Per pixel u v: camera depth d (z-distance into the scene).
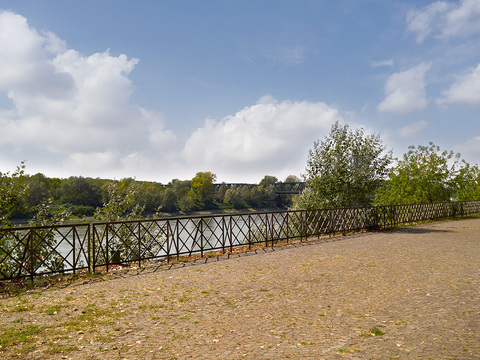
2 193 10.19
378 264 9.12
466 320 4.83
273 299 6.18
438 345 4.00
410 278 7.50
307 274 8.12
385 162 19.98
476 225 19.81
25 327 4.93
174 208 77.75
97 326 4.93
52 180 64.69
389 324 4.77
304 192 21.34
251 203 96.25
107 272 8.93
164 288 7.11
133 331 4.71
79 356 3.92
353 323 4.86
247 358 3.80
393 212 19.69
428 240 13.74
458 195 34.69
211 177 100.56
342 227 16.28
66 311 5.69
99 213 14.15
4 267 8.65
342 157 19.94
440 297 6.01
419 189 30.17
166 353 3.97
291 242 14.03
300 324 4.88
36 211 11.55
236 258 10.54
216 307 5.77
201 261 10.16
